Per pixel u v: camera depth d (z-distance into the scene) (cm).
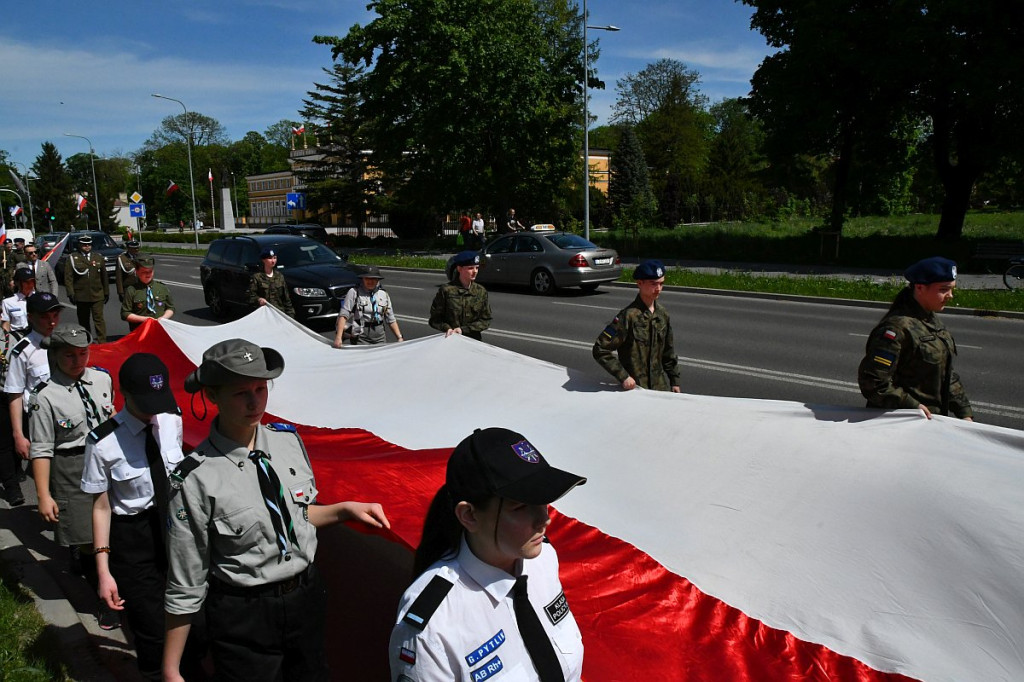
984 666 281
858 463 368
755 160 3206
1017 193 3075
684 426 442
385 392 623
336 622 323
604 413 484
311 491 271
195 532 246
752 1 2667
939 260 388
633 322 520
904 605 305
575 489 414
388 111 3462
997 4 2083
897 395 389
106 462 336
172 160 11394
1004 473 336
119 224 9512
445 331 736
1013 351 1131
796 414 420
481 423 521
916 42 2166
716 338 1283
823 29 2378
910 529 327
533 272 1977
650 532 365
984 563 305
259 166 12569
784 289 1836
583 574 333
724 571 334
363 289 820
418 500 364
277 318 880
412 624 173
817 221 4834
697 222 6719
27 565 480
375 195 5109
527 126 3384
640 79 7225
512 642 177
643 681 267
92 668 376
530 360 616
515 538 175
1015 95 2133
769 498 369
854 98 2502
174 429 353
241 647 252
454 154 3400
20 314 844
